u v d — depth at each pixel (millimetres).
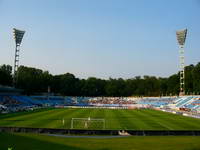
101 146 32719
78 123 59750
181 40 139250
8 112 86125
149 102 163875
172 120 68938
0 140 35188
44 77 194375
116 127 54344
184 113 90188
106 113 92000
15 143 33469
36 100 147875
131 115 84188
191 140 37250
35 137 38281
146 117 77250
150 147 32125
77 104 160750
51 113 86812
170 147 32188
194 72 175000
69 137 39156
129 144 34125
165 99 158625
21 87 169375
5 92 127250
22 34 134750
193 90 171250
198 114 86188
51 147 31734
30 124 55875
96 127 53938
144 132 42031
